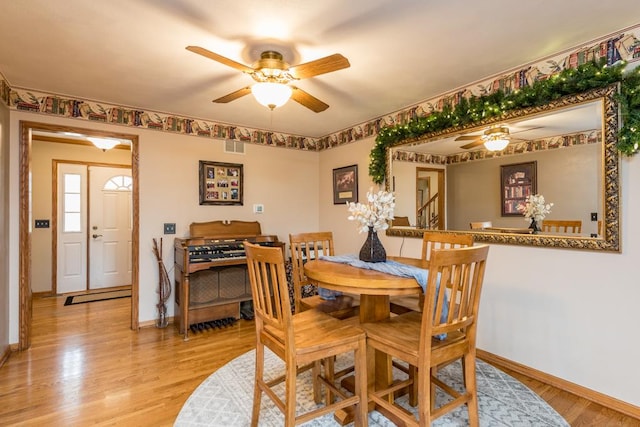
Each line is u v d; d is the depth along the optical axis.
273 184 4.40
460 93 2.90
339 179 4.38
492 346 2.71
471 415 1.74
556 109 2.26
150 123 3.55
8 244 2.85
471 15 1.83
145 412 2.03
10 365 2.64
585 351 2.18
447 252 1.50
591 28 1.97
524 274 2.50
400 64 2.43
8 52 2.23
